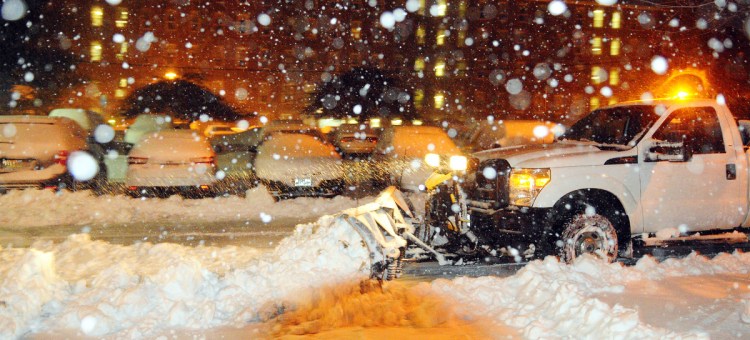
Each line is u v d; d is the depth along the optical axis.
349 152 23.16
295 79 70.88
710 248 9.40
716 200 8.25
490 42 70.69
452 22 71.06
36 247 8.51
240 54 69.94
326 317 5.83
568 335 5.08
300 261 6.66
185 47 68.12
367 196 15.16
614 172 7.80
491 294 6.21
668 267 7.14
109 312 5.64
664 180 8.01
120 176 18.27
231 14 69.50
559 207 7.60
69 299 5.96
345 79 50.97
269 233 11.00
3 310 5.35
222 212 13.04
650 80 55.03
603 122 8.79
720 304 5.83
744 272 7.22
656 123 8.19
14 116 14.56
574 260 7.23
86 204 12.84
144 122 23.53
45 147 14.20
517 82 70.00
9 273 5.81
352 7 71.56
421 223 7.80
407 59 71.75
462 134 21.52
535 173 7.58
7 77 53.56
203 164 14.59
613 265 6.98
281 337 5.33
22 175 13.98
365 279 6.63
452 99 68.62
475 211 7.89
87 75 62.56
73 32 61.25
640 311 5.70
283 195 15.17
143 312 5.74
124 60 65.25
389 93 51.06
